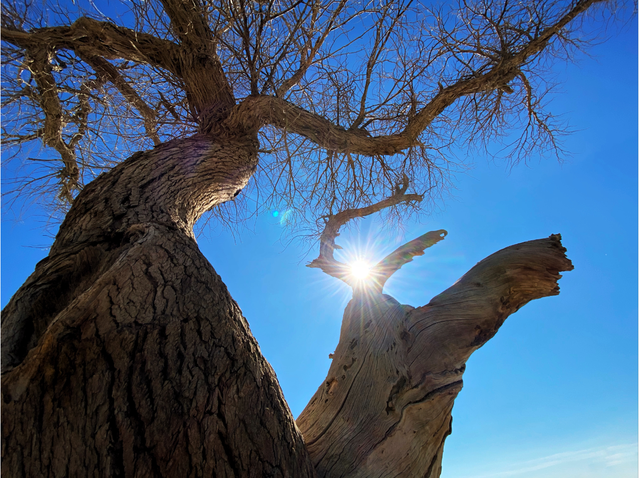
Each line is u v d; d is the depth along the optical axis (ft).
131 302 3.87
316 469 4.41
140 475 3.02
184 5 8.07
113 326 3.60
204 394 3.57
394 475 4.54
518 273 6.20
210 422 3.44
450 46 9.07
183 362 3.67
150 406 3.32
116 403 3.24
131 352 3.52
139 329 3.69
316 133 8.98
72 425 3.10
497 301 6.13
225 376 3.79
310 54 8.99
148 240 4.66
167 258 4.57
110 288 3.87
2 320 3.91
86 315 3.58
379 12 9.07
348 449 4.65
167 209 5.73
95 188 5.92
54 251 4.99
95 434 3.09
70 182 9.48
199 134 8.27
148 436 3.18
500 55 8.93
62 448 3.01
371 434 4.79
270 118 8.45
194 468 3.19
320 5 8.46
